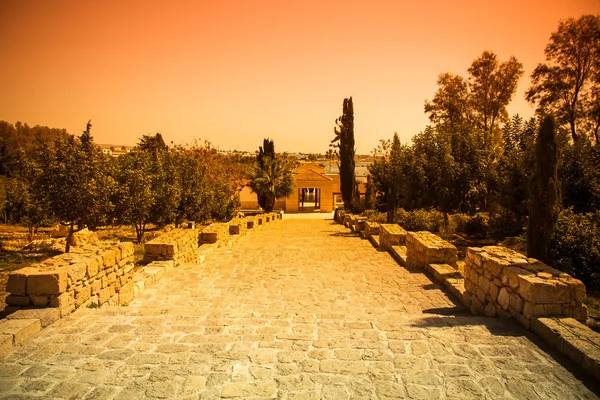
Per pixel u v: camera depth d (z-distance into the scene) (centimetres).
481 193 1571
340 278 905
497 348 405
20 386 328
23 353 391
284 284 844
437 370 358
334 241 1808
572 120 2277
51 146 1163
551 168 681
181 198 2109
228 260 1219
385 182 2284
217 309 612
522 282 475
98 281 598
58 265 548
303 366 364
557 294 451
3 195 2259
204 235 1455
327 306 645
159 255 996
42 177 1142
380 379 341
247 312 586
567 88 2269
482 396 317
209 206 2323
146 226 2680
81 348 403
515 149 1411
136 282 772
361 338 435
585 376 350
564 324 423
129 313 554
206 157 2923
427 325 486
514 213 1309
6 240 1795
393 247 1320
